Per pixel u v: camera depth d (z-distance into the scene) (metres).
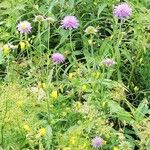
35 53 1.03
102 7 1.08
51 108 0.89
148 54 1.03
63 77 0.99
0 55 1.00
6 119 0.82
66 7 1.12
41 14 1.13
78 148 0.81
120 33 1.02
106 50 1.03
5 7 1.17
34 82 0.95
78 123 0.85
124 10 1.00
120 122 0.92
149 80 1.02
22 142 0.83
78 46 1.10
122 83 0.97
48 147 0.82
